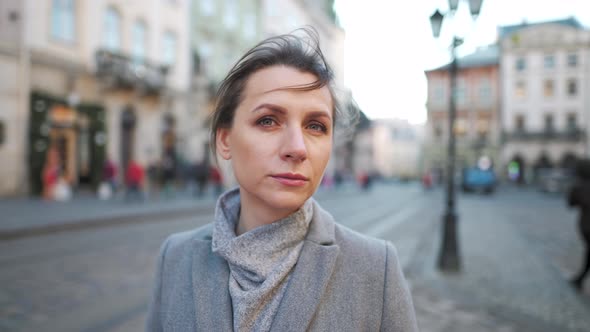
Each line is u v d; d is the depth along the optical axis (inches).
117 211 453.7
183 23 883.4
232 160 33.4
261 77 32.0
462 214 622.8
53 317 153.6
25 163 579.8
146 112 797.9
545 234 418.9
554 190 1213.1
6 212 407.5
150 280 204.2
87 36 670.5
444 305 177.2
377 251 36.8
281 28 1269.7
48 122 605.3
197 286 35.0
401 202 856.3
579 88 1641.2
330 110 33.5
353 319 32.9
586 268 208.5
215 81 949.8
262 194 31.0
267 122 31.7
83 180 679.1
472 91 1809.8
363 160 2650.1
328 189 1275.8
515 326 154.9
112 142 721.0
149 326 40.2
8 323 147.2
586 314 169.2
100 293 182.7
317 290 31.9
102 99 704.4
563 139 1644.9
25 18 577.9
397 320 34.4
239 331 30.8
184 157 876.0
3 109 557.0
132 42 756.0
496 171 1752.0
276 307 31.7
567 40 1652.3
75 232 342.0
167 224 410.6
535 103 1697.8
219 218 36.6
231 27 1049.5
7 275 206.7
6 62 559.8
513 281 219.8
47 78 613.6
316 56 33.2
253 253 32.9
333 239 35.1
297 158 30.1
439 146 1839.3
